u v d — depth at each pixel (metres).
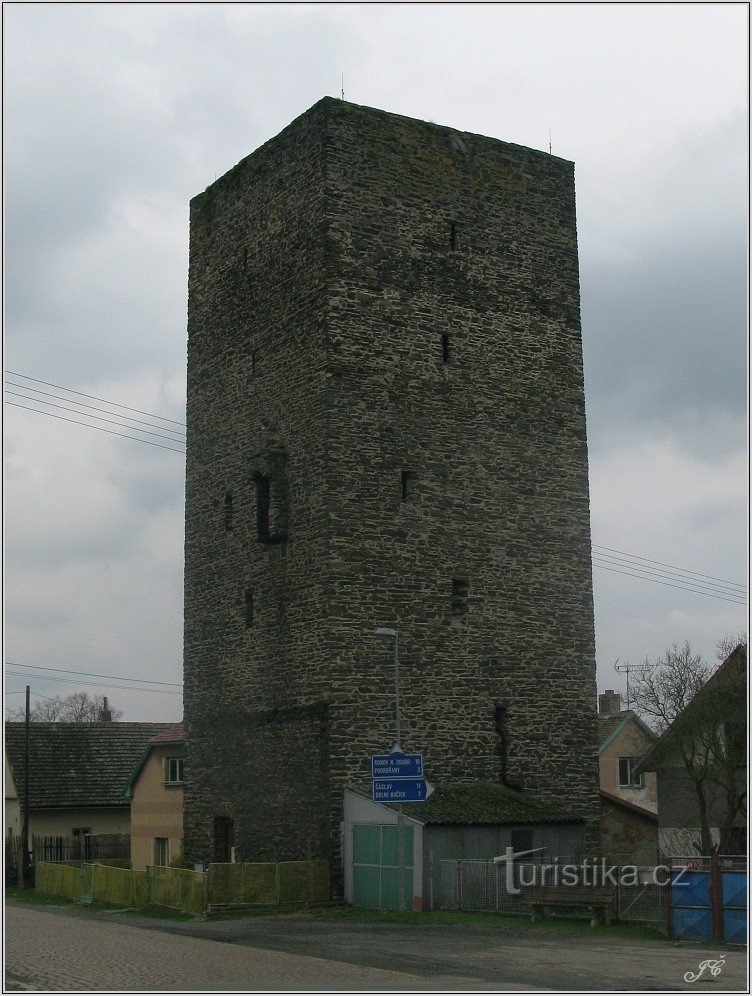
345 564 33.31
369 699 33.06
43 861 46.31
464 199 37.16
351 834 31.98
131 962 21.27
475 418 36.16
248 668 35.66
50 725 59.25
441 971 20.12
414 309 35.59
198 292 39.78
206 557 38.00
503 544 36.00
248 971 19.94
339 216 34.88
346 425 33.97
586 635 37.03
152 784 50.25
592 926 26.44
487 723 34.78
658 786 41.25
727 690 36.72
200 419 39.00
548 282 38.38
